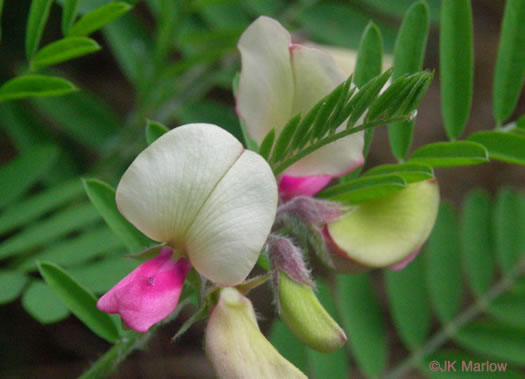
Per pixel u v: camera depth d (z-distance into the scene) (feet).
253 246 0.35
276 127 0.39
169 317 0.41
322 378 0.53
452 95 0.44
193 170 0.35
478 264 0.57
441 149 0.41
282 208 0.41
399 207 0.40
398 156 0.44
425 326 0.56
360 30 0.61
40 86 0.43
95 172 0.60
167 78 0.58
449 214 0.58
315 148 0.37
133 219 0.35
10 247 0.47
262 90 0.38
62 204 0.53
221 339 0.35
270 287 0.39
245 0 0.56
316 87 0.38
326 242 0.40
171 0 0.56
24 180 0.52
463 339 0.56
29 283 0.44
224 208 0.35
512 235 0.58
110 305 0.35
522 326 0.55
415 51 0.43
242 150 0.35
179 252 0.36
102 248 0.47
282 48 0.38
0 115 0.59
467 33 0.43
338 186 0.41
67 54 0.43
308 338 0.37
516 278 0.57
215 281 0.35
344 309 0.54
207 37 0.57
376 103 0.36
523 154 0.41
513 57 0.44
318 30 0.61
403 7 0.60
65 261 0.46
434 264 0.57
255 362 0.35
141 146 0.60
